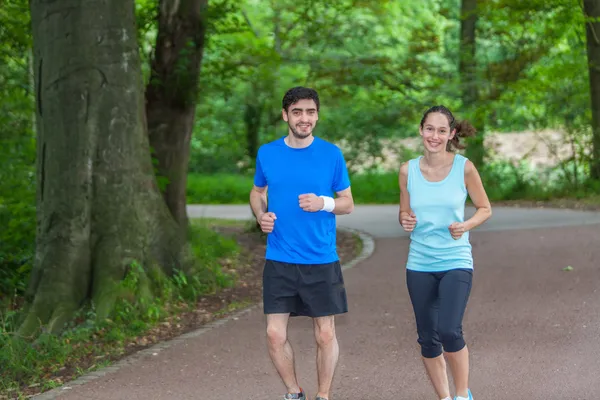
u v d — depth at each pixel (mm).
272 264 5785
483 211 5578
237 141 35344
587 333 8109
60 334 9773
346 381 6793
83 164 10625
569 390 6305
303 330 8836
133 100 10922
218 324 9547
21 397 6812
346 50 25047
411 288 5648
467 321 8961
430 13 40938
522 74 28594
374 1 26812
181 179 15578
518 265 12820
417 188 5570
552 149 26391
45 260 10531
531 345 7734
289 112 5645
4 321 9961
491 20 28141
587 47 25953
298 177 5684
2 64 15219
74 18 10586
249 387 6746
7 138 14430
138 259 10797
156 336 9469
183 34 15156
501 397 6195
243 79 17906
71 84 10602
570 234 16266
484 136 28984
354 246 17062
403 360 7406
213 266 12812
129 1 10906
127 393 6723
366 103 32812
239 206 30281
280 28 26172
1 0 14773
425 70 27672
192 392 6668
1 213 13500
